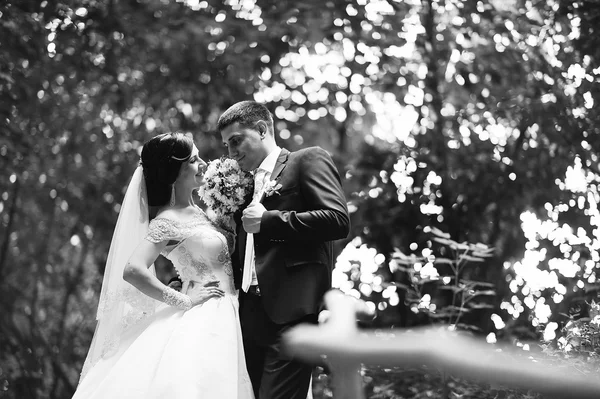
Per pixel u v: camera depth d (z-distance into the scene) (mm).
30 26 8266
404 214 7426
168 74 9602
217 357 3715
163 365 3670
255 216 3699
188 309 3895
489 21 8328
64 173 10586
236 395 3682
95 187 10664
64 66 8867
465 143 7848
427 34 8680
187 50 9297
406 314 6707
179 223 4039
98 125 10492
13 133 8562
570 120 7035
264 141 4008
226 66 9453
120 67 9492
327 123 10430
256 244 3850
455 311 6355
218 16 8812
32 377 10461
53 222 11391
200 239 4016
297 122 10008
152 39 8953
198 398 3572
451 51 8641
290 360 3672
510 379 1072
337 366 1155
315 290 3744
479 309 6773
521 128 7605
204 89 9695
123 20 8688
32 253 11320
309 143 10484
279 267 3775
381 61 9047
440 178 6812
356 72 9219
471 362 1088
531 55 8023
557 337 4879
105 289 3975
